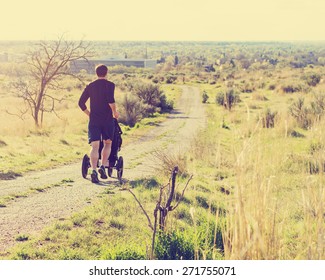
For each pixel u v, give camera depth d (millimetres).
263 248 8750
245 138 9688
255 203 9688
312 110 54125
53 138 50969
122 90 130625
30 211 19328
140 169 31922
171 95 154000
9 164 33469
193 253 12797
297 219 15180
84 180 26391
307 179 10586
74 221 17328
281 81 147125
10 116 74625
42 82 64625
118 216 18031
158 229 14086
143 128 71438
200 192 20766
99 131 23078
